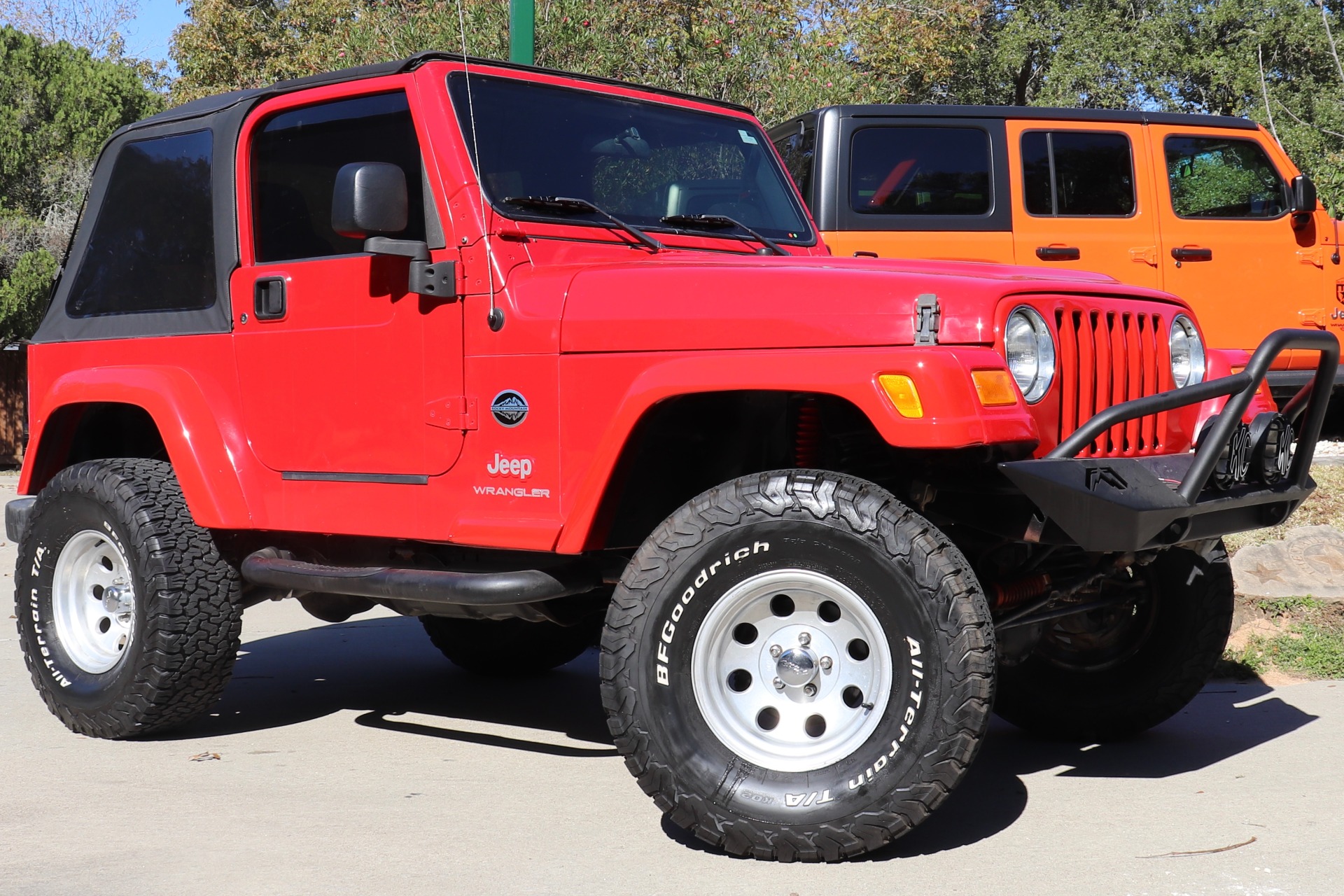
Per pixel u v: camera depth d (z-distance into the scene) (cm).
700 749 323
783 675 327
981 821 353
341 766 420
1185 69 2512
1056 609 393
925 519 314
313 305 410
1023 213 776
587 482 347
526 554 392
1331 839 331
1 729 470
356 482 400
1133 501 312
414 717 497
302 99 425
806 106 1343
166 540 440
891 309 318
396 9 1278
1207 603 428
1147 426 366
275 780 400
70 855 325
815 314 324
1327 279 812
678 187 444
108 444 508
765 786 317
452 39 1207
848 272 332
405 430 388
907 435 303
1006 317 323
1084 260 779
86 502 459
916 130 778
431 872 312
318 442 408
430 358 382
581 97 430
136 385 449
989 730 473
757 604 327
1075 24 2638
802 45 1408
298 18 2162
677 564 327
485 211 378
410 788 391
